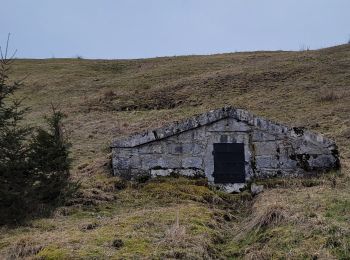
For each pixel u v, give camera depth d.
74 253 8.12
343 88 27.33
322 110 23.30
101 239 8.88
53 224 10.41
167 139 14.14
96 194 12.75
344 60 33.94
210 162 13.90
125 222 10.03
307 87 28.58
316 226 8.67
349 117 21.66
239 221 11.20
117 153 14.27
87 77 40.75
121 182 13.73
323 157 13.78
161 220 10.15
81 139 22.38
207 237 9.27
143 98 31.03
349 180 12.89
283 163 13.82
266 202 11.35
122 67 45.16
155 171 14.06
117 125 24.69
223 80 32.69
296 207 9.95
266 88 29.58
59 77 40.62
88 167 15.91
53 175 12.28
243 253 8.74
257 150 13.89
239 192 13.59
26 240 8.92
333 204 10.02
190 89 31.64
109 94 32.38
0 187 10.95
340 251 7.84
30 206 11.44
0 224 10.73
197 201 12.59
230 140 13.97
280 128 13.92
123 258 7.98
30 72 43.25
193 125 14.04
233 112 14.00
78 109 29.69
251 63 38.69
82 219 10.78
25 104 32.81
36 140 12.65
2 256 8.40
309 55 37.59
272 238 8.82
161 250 8.36
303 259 7.80
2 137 11.51
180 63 43.16
